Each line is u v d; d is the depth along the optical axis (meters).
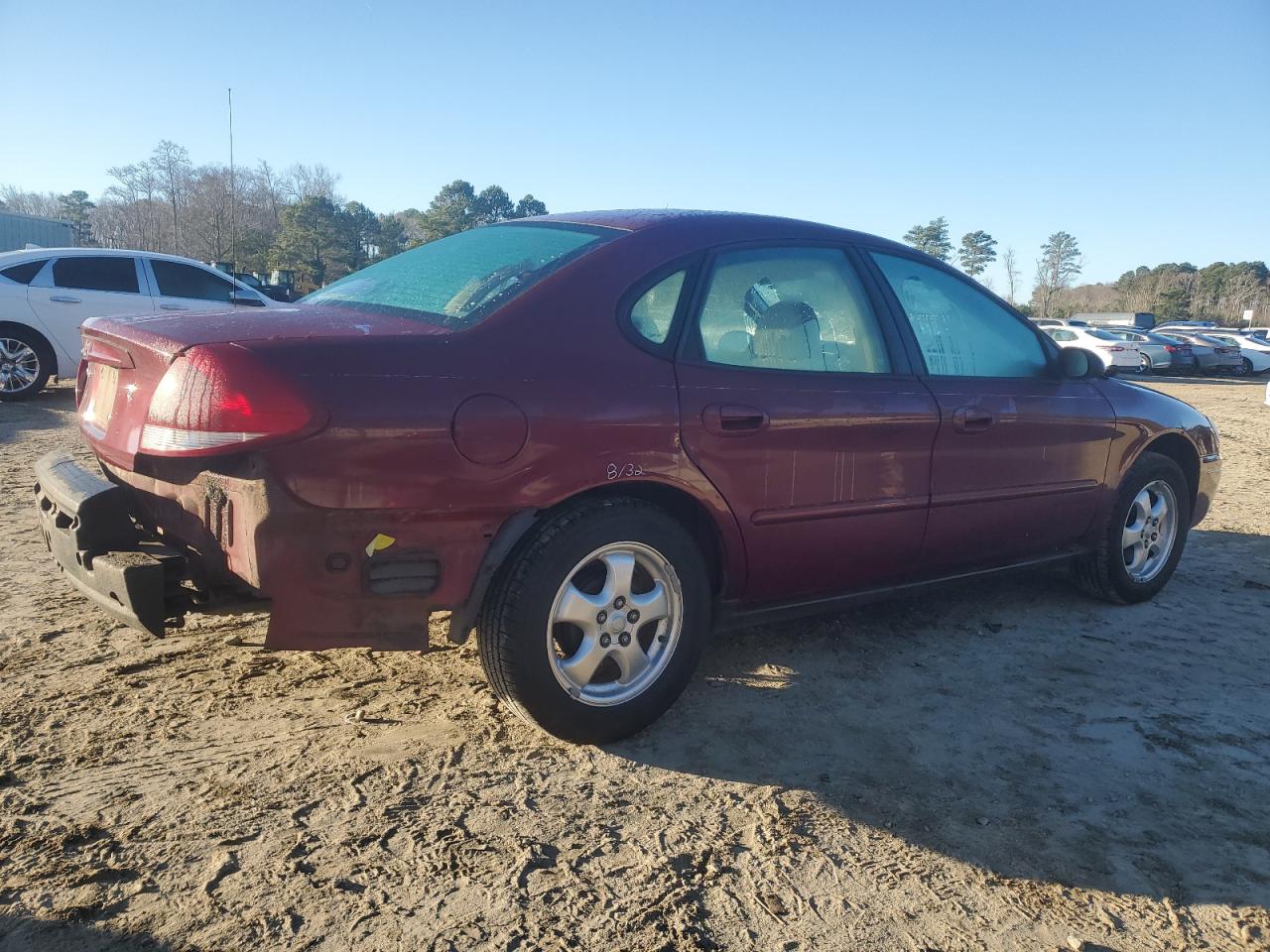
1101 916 2.37
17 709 3.13
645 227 3.35
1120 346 31.62
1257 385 29.02
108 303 10.90
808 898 2.38
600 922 2.24
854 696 3.58
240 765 2.85
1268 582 5.28
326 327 2.74
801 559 3.46
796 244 3.64
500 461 2.73
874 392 3.60
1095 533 4.53
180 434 2.52
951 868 2.54
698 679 3.68
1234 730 3.40
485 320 2.88
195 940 2.11
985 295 4.26
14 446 8.00
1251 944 2.28
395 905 2.26
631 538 3.01
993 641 4.21
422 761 2.93
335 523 2.55
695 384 3.15
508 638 2.84
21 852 2.38
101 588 2.74
